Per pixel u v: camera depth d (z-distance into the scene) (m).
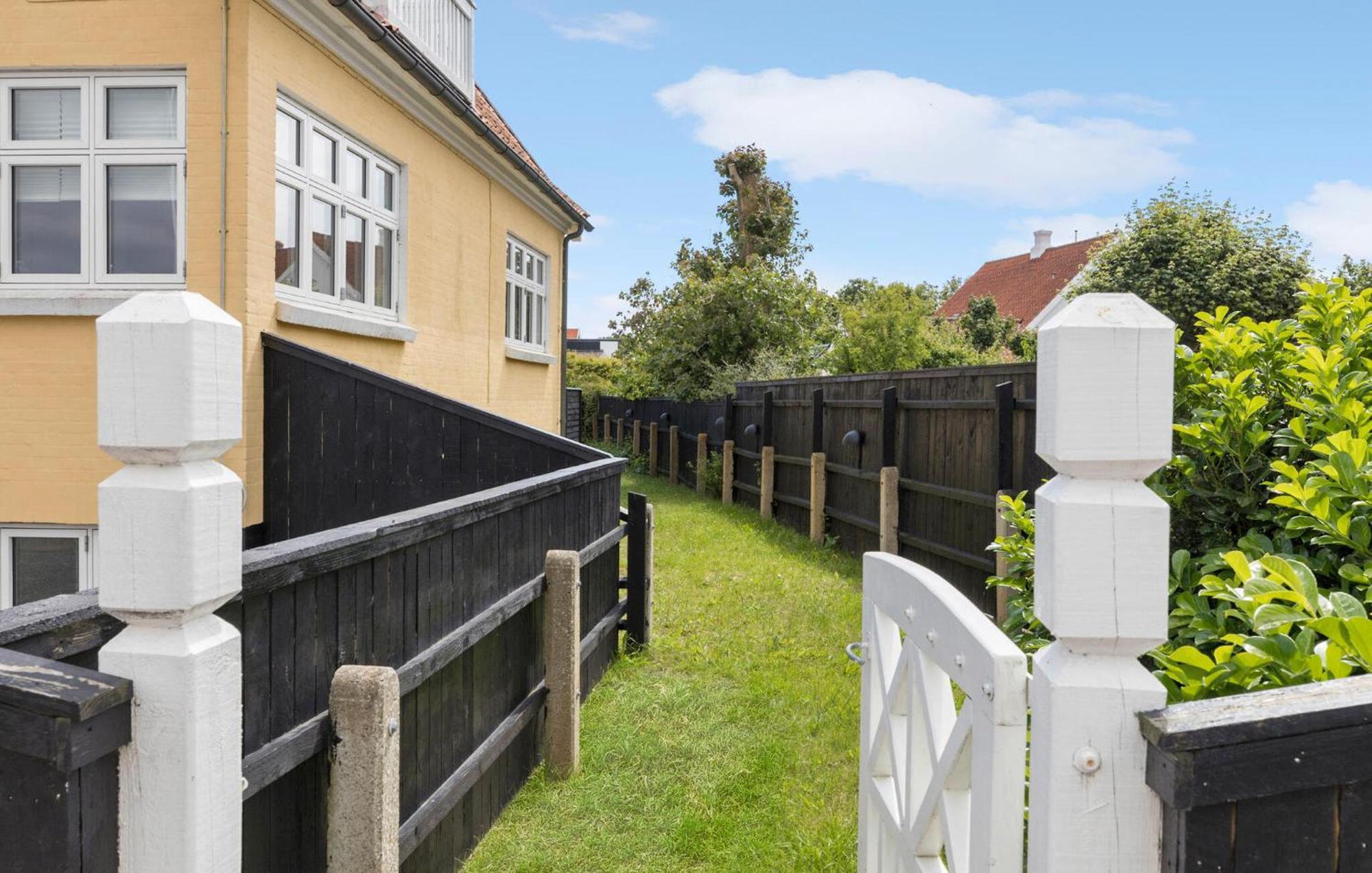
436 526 3.12
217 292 5.75
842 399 10.61
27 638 1.52
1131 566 1.22
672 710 5.29
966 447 7.52
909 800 2.06
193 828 1.37
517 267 11.97
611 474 6.20
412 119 8.18
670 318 22.02
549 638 4.39
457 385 9.45
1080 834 1.22
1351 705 1.09
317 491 6.09
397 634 2.85
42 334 5.80
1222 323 2.90
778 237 32.56
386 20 7.55
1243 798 1.12
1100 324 1.23
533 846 3.72
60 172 5.93
